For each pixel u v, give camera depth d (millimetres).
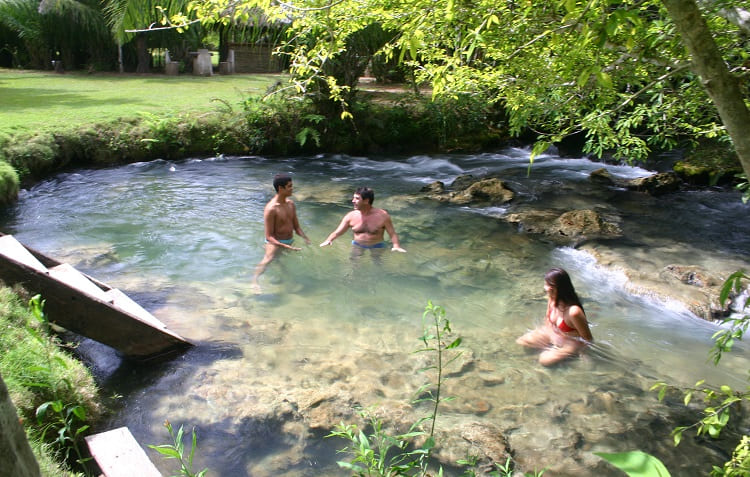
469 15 2867
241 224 8781
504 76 4035
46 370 3367
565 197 11016
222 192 10789
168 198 10242
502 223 9289
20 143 11047
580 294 6613
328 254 7410
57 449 3480
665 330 5754
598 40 2105
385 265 7145
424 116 16078
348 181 12289
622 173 13609
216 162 13656
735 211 10055
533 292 6531
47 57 26719
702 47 1714
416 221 9305
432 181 12492
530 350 5184
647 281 6758
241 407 4234
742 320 2494
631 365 5020
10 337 4043
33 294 4527
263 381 4578
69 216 9031
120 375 4613
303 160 14438
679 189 11594
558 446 3885
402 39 2893
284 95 14625
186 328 5391
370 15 3551
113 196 10266
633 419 4215
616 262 7445
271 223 7258
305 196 10703
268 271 6848
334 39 3590
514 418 4191
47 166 11352
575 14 2498
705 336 5648
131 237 8062
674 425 4152
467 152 16016
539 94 3625
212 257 7332
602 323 5871
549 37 2914
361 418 4113
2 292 4414
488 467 3650
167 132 13430
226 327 5457
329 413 4168
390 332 5465
